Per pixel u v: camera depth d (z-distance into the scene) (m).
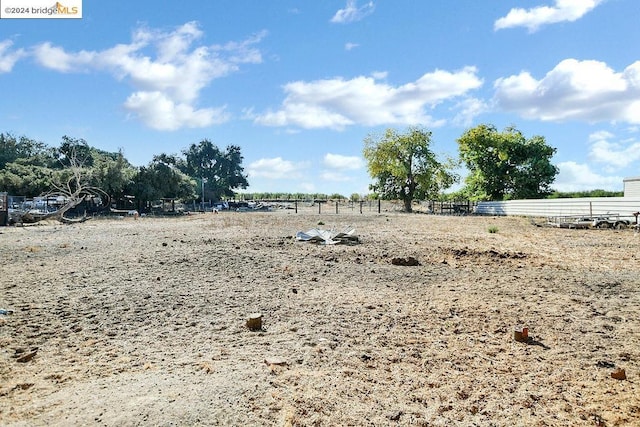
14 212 24.16
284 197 79.75
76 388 3.68
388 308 6.78
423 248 13.62
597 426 3.51
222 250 11.91
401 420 3.43
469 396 3.95
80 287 7.54
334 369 4.33
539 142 48.25
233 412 3.22
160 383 3.69
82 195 38.28
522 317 6.48
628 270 10.41
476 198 50.38
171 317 6.01
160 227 20.86
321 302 7.00
